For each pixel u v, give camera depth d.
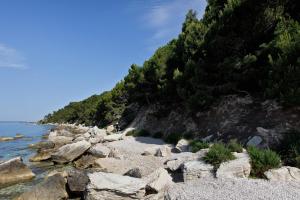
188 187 14.06
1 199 15.44
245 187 12.98
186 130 30.42
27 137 63.09
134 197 13.60
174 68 38.75
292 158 15.97
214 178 14.77
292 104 20.88
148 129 41.66
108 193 13.55
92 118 93.81
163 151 23.08
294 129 19.42
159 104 42.22
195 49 32.53
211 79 29.48
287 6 25.92
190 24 37.44
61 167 23.97
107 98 73.12
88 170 21.72
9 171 19.38
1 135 73.69
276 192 12.17
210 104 29.11
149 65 45.25
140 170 16.84
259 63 26.11
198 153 18.23
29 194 14.83
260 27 25.97
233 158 16.23
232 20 27.81
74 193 15.38
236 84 26.97
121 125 55.38
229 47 28.14
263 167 15.15
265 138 19.30
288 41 22.14
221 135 23.81
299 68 20.38
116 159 22.86
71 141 39.16
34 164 25.58
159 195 13.74
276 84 21.97
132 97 51.12
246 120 23.53
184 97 31.53
